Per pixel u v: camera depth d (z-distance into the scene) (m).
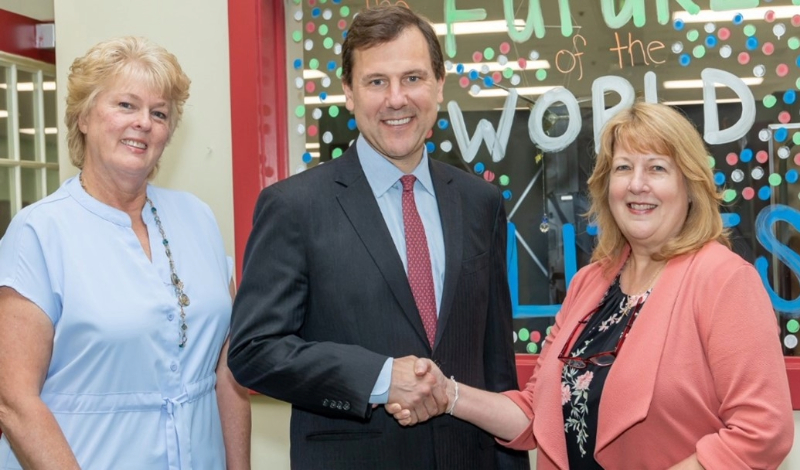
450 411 1.49
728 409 1.28
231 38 2.27
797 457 2.03
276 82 2.33
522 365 2.15
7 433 1.37
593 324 1.50
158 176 2.39
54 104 3.00
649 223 1.41
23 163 2.86
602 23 2.17
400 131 1.49
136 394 1.44
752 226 2.10
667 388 1.32
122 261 1.46
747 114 2.08
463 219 1.57
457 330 1.51
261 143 2.26
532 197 2.23
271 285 1.46
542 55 2.21
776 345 1.29
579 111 2.18
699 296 1.33
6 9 2.78
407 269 1.51
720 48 2.10
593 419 1.41
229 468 1.65
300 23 2.33
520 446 1.57
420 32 1.50
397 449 1.46
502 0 2.22
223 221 2.37
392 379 1.38
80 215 1.46
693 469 1.28
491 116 2.24
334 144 2.32
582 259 2.21
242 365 1.44
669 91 2.13
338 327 1.46
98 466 1.40
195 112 2.37
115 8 2.42
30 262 1.39
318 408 1.43
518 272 2.25
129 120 1.45
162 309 1.46
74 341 1.40
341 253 1.46
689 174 1.39
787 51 2.06
